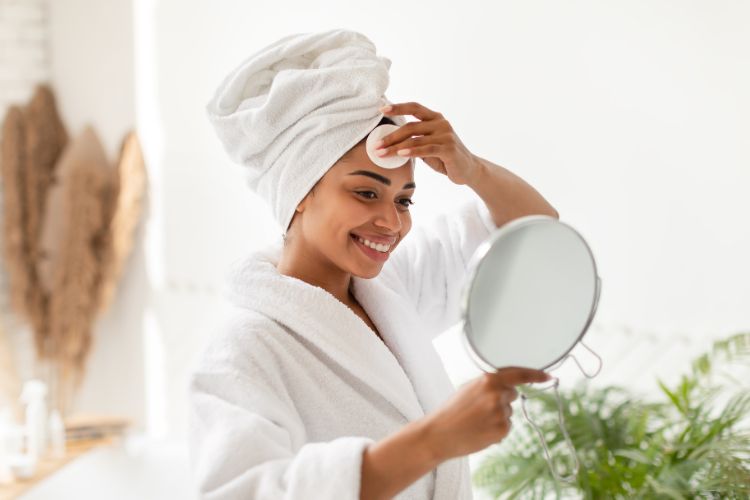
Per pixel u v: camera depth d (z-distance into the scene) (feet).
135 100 11.10
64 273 11.14
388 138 3.37
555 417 6.93
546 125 8.77
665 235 8.22
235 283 3.60
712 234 7.98
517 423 7.25
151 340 11.18
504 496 7.16
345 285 3.77
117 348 11.39
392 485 2.77
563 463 6.56
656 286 8.30
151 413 11.25
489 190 3.83
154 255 11.09
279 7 10.16
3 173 11.28
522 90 8.86
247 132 3.56
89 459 10.14
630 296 8.46
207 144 10.70
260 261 3.68
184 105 10.81
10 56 11.40
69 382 11.22
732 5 7.69
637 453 6.32
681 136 8.06
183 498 10.28
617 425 6.82
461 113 9.25
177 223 10.94
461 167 3.63
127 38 11.10
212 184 10.70
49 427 9.83
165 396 11.15
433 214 9.47
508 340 2.90
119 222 11.01
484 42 9.03
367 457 2.79
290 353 3.48
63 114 11.59
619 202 8.43
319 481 2.80
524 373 2.78
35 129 11.36
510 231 2.80
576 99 8.57
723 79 7.80
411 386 3.68
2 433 9.18
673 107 8.07
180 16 10.76
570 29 8.54
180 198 10.91
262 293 3.51
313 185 3.46
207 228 10.78
